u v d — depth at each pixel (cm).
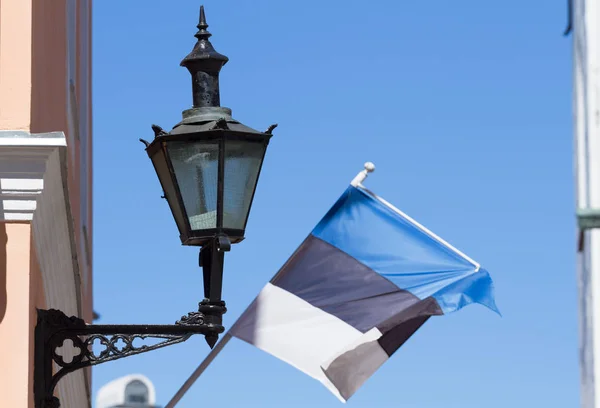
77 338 931
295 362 1320
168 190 920
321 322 1328
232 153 911
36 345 927
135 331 926
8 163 907
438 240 1341
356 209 1349
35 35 970
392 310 1328
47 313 934
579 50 1756
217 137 905
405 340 1345
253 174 916
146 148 938
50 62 1127
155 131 918
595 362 1767
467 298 1328
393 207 1353
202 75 945
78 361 928
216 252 903
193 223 904
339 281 1336
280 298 1331
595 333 1764
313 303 1332
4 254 912
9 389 897
